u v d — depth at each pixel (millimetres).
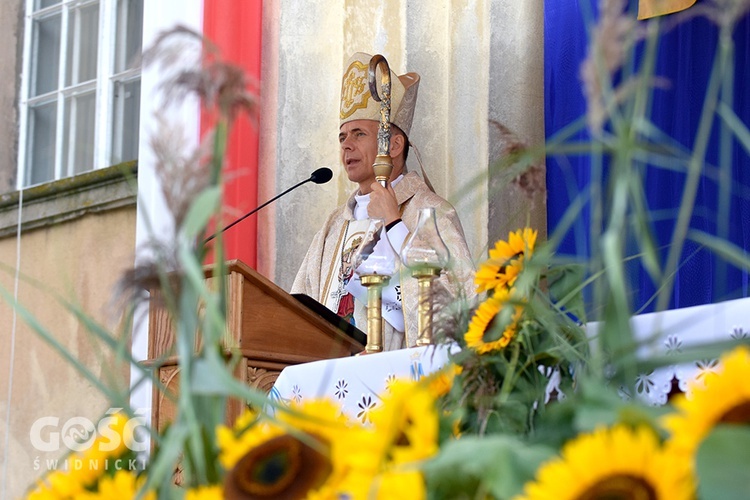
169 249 1410
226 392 1440
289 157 11969
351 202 10516
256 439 1585
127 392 1598
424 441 1421
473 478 1373
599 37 1312
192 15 12133
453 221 9406
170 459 1445
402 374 4266
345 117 10531
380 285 5961
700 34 9406
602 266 1585
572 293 2264
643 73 1407
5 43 14969
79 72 14602
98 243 13391
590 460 1208
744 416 1252
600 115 1344
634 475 1206
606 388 1514
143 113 10617
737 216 8852
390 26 11758
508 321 2217
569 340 2324
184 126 1386
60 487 1781
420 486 1380
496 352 2264
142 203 1497
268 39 12281
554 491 1205
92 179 13500
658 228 9062
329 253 10367
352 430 1505
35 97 14859
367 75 10406
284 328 6809
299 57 12141
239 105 1342
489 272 2488
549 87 10641
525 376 2275
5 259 14062
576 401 1527
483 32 11320
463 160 11203
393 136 10508
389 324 8648
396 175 10523
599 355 1580
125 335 1502
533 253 2441
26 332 13633
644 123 1403
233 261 6621
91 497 1690
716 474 1164
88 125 14367
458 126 11281
